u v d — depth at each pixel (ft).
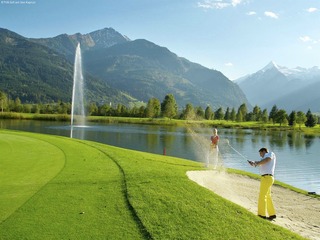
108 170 58.23
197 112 488.85
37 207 36.88
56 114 481.46
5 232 30.17
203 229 33.83
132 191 44.50
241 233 34.04
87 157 71.72
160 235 31.55
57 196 41.24
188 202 41.57
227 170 81.61
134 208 37.91
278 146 252.83
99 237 30.19
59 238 29.50
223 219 37.17
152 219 35.17
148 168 62.03
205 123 461.78
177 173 59.41
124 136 260.21
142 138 249.96
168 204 40.19
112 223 33.60
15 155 69.87
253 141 280.92
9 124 333.42
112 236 30.60
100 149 87.25
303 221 48.96
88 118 467.52
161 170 60.70
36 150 78.38
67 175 52.60
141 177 53.01
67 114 490.90
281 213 52.44
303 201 61.67
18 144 87.81
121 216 35.63
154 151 183.73
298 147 250.57
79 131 281.54
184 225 34.42
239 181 70.28
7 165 58.85
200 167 79.15
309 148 245.04
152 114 496.23
